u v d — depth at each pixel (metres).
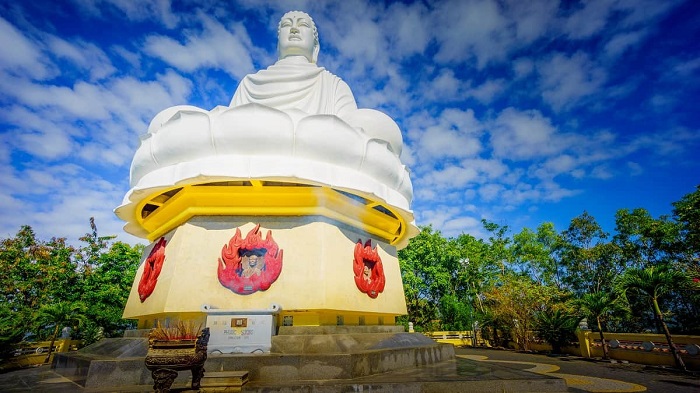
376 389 7.87
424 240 40.28
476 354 24.58
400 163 14.84
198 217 12.34
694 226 24.47
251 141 11.62
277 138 11.69
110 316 26.31
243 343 9.61
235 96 18.50
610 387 11.19
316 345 9.77
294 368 8.58
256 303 11.23
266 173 11.24
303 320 11.37
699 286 16.16
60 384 9.48
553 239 42.19
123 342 11.04
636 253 32.91
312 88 17.22
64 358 11.62
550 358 21.08
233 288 11.35
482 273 40.28
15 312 20.42
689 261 24.55
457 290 42.47
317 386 7.74
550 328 24.30
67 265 26.72
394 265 16.05
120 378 8.50
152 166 12.52
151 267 13.45
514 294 28.11
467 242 42.72
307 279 11.58
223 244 11.96
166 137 12.08
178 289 11.24
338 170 12.27
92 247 28.83
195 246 11.88
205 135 11.66
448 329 38.53
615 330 31.09
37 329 23.06
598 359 19.89
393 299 15.06
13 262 25.11
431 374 9.37
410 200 15.80
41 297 25.28
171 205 13.08
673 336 16.53
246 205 12.34
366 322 13.86
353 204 13.45
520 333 27.66
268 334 9.75
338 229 12.88
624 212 35.44
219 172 11.20
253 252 11.87
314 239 12.09
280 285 11.49
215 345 9.53
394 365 10.09
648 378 12.99
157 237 14.95
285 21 21.70
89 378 8.46
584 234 37.41
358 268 13.16
